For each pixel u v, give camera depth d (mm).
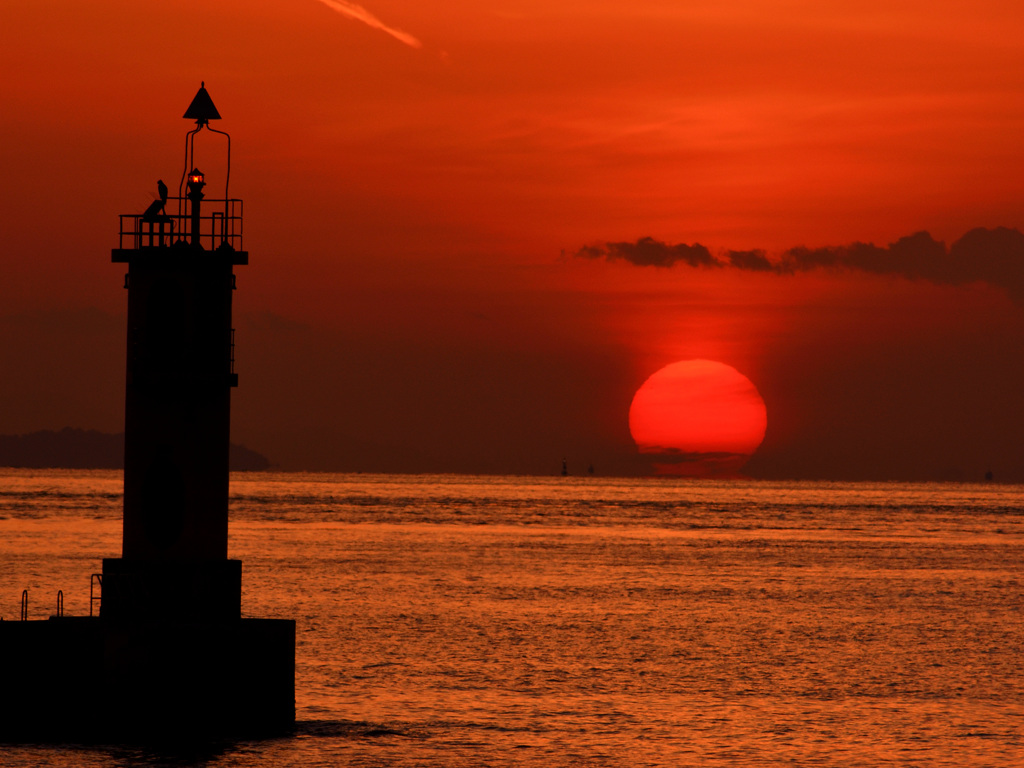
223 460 133000
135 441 131750
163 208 134375
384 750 142375
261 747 132125
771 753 147625
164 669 129750
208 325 132375
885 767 142000
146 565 131125
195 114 135125
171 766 129500
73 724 129625
